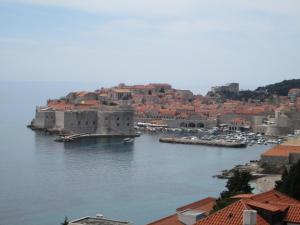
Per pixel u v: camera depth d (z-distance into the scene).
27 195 198.00
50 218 165.62
